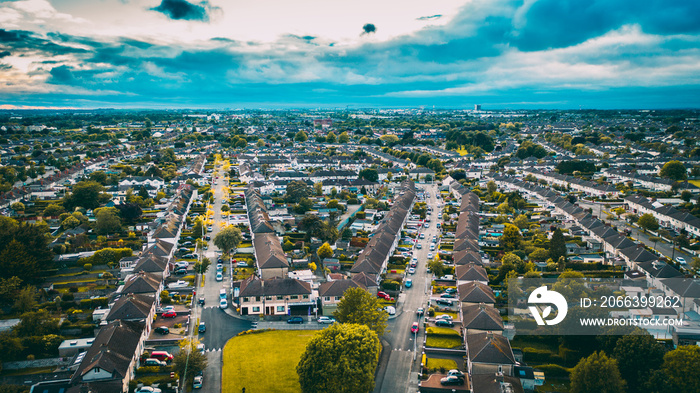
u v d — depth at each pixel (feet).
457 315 524.52
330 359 366.63
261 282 539.70
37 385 375.86
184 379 392.68
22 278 572.10
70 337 479.41
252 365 429.79
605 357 374.02
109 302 533.14
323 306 525.75
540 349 456.45
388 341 472.85
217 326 502.38
